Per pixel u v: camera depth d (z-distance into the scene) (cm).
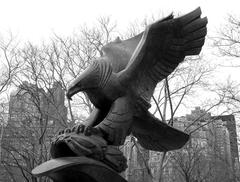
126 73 613
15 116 2464
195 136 2462
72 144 549
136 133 684
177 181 3030
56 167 516
